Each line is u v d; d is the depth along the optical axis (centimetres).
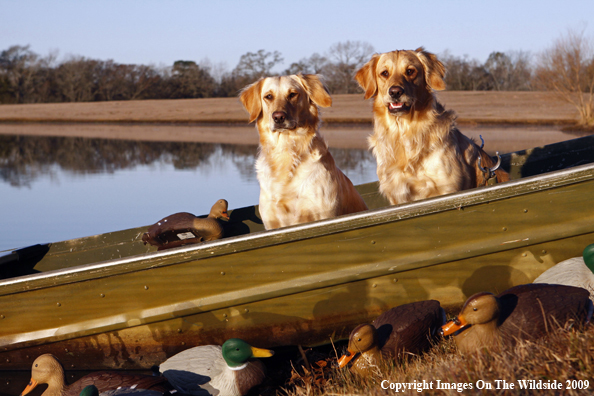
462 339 269
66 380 312
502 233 305
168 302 321
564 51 2380
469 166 389
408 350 285
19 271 455
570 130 2269
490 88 5800
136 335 332
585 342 235
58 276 318
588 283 289
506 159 504
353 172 1128
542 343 247
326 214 385
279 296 317
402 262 309
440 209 301
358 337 275
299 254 311
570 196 299
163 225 421
